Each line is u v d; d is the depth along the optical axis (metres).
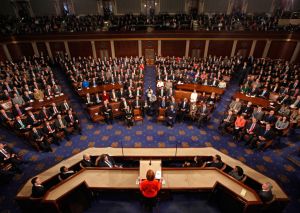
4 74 13.84
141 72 15.05
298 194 6.10
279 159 7.46
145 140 8.56
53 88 11.11
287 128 8.10
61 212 4.82
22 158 7.54
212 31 18.14
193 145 8.24
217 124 9.66
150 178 3.87
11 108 9.44
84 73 14.62
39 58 17.55
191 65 16.28
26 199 4.88
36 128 7.73
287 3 20.09
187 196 5.71
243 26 18.28
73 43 18.88
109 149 6.80
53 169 5.93
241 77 14.32
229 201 4.98
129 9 21.92
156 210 5.32
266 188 4.74
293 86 11.41
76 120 8.85
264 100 9.89
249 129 8.01
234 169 5.64
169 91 10.99
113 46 19.28
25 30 18.11
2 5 20.22
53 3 21.16
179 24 18.81
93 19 19.98
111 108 9.59
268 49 18.41
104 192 5.80
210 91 11.73
